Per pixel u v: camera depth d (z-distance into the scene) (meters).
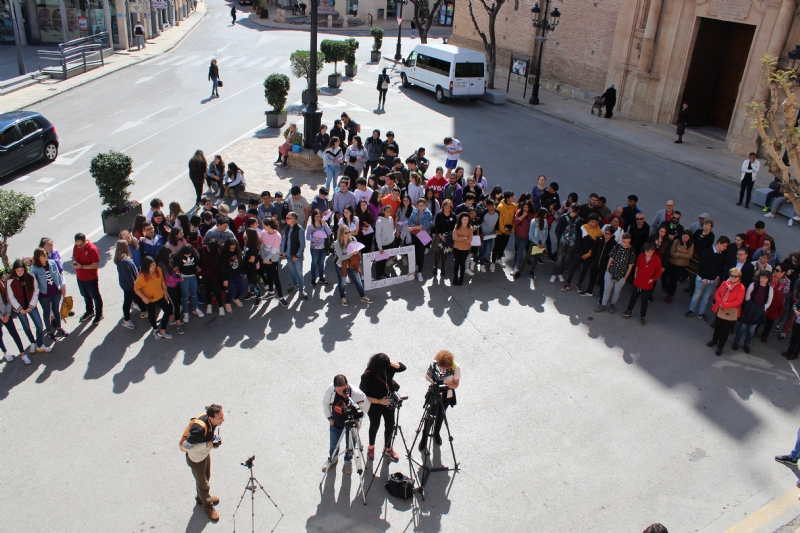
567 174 18.75
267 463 7.68
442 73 27.36
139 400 8.63
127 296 10.00
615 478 7.72
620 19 25.86
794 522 7.20
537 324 11.05
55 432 8.02
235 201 15.61
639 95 25.56
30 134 17.30
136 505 7.04
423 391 9.09
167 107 24.42
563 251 12.33
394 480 7.27
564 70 30.69
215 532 6.74
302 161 17.50
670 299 12.01
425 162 15.09
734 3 21.16
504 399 9.02
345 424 7.09
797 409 9.15
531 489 7.49
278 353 9.79
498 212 12.54
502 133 23.20
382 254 11.78
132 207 13.79
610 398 9.18
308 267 12.70
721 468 7.98
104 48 33.62
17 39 27.38
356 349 9.98
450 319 11.05
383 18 58.94
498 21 35.41
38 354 9.55
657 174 19.28
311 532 6.78
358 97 27.72
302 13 58.56
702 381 9.69
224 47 39.75
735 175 19.22
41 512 6.89
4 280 9.34
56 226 14.10
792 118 9.53
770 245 11.03
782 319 11.05
